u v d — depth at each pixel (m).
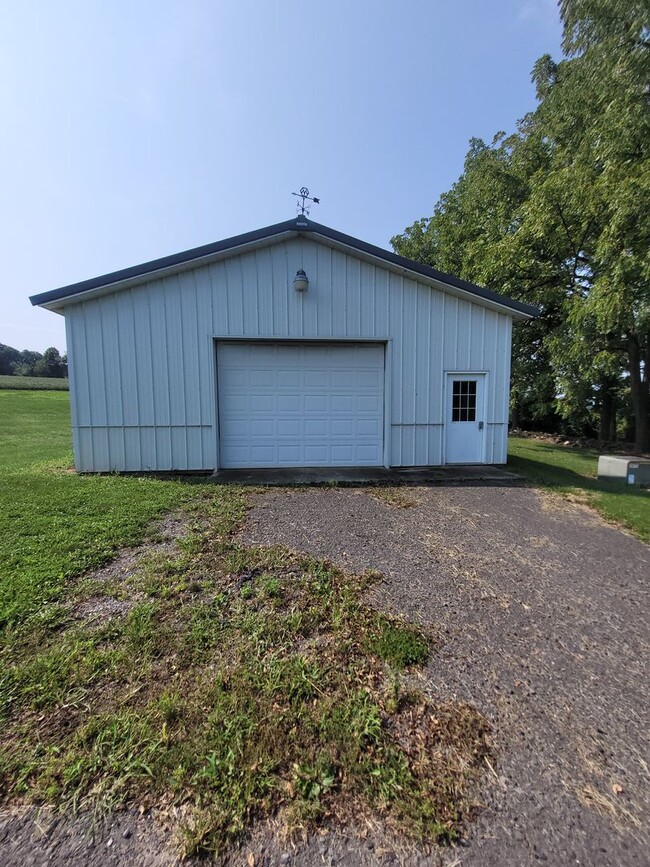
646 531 4.60
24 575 3.05
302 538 4.10
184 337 7.23
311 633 2.52
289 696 2.00
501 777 1.63
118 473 7.18
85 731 1.76
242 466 7.79
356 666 2.24
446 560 3.71
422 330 7.79
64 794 1.51
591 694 2.11
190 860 1.31
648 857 1.36
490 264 13.04
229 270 7.22
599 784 1.61
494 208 14.72
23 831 1.39
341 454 8.00
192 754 1.66
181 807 1.47
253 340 7.51
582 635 2.62
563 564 3.70
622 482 7.18
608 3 9.76
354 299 7.55
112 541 3.78
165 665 2.19
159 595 2.88
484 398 8.09
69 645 2.31
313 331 7.48
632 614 2.88
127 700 1.94
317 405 7.88
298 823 1.43
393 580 3.27
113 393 7.16
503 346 8.02
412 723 1.88
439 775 1.63
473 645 2.48
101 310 7.00
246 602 2.83
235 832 1.39
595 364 11.19
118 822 1.42
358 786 1.57
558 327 12.65
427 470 7.80
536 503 5.75
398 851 1.35
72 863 1.30
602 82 10.33
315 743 1.74
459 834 1.41
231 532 4.20
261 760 1.65
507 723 1.90
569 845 1.38
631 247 9.20
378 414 8.02
